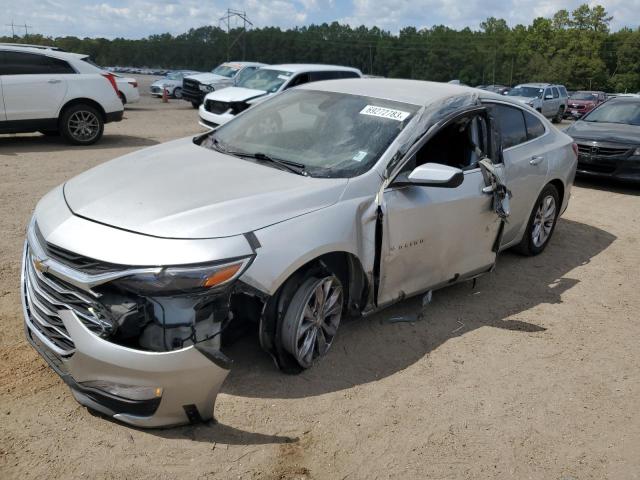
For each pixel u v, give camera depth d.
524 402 3.54
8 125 10.45
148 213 3.05
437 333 4.27
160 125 15.71
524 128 5.51
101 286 2.78
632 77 103.38
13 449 2.74
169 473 2.69
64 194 3.47
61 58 10.98
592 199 9.23
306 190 3.46
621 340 4.45
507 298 5.04
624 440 3.28
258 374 3.47
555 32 112.12
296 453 2.91
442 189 4.11
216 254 2.86
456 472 2.91
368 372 3.66
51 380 3.28
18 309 4.04
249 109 4.91
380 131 4.04
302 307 3.30
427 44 116.12
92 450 2.78
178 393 2.79
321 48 119.25
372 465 2.90
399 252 3.86
